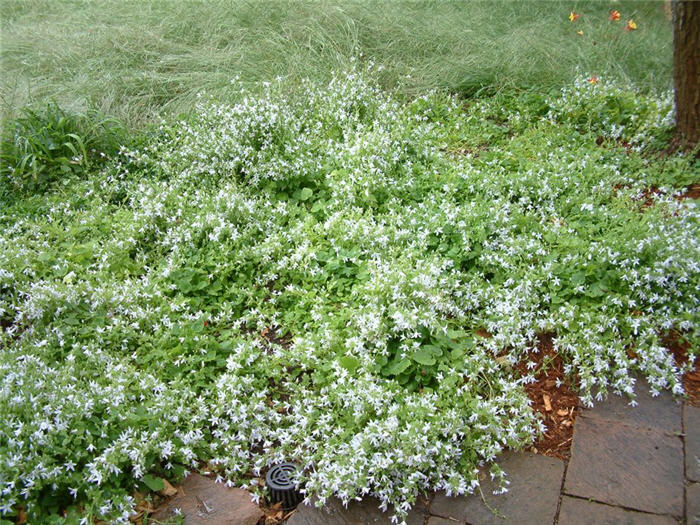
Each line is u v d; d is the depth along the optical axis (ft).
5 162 16.01
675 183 15.02
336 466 8.57
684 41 14.74
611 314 11.04
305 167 15.23
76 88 19.40
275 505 8.86
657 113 17.48
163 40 22.22
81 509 8.36
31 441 8.21
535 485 8.71
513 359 10.34
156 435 8.80
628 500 8.40
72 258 12.89
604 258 11.44
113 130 17.21
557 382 10.26
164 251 13.52
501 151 16.78
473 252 12.32
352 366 9.87
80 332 10.78
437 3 25.75
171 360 10.46
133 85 19.63
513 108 19.33
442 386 9.46
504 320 10.74
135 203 14.99
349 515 8.49
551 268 11.59
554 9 26.13
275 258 13.00
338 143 16.43
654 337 10.53
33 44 22.72
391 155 15.43
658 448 9.13
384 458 8.55
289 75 19.84
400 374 10.06
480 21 24.30
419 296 10.61
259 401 9.64
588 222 13.37
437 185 15.01
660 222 12.14
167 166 15.84
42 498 8.29
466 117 18.94
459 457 8.87
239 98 18.60
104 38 22.12
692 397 10.00
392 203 14.10
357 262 12.46
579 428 9.55
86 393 9.01
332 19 22.29
